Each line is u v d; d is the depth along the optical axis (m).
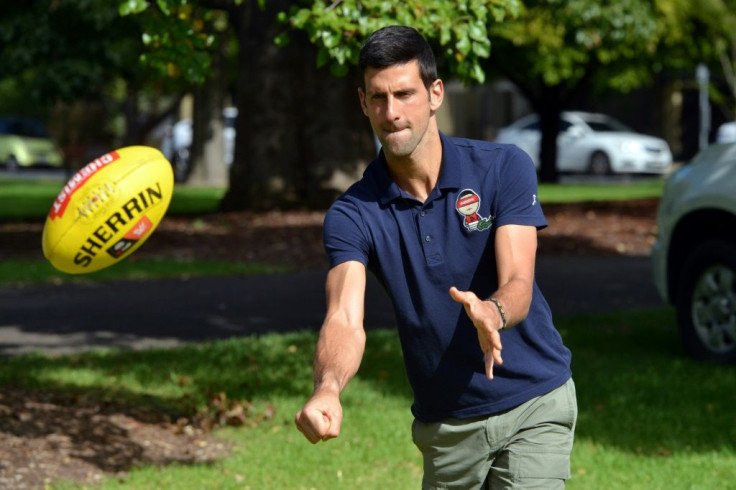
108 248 15.13
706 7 69.88
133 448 19.50
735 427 20.62
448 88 146.75
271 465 18.64
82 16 58.09
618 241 47.47
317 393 9.59
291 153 57.06
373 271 11.45
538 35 66.06
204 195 79.06
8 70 60.28
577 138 102.50
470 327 10.99
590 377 24.20
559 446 11.20
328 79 56.69
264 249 44.41
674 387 23.23
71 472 18.19
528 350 11.16
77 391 22.72
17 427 20.03
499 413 11.16
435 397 11.29
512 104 143.38
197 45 20.84
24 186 90.69
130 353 26.34
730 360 24.97
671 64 83.00
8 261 41.53
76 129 92.94
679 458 18.94
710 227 26.00
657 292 35.78
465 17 19.27
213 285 36.69
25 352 26.94
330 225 11.18
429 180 10.95
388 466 18.77
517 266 10.53
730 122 113.94
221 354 26.22
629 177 104.25
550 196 73.19
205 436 20.36
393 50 10.34
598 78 91.94
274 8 56.59
